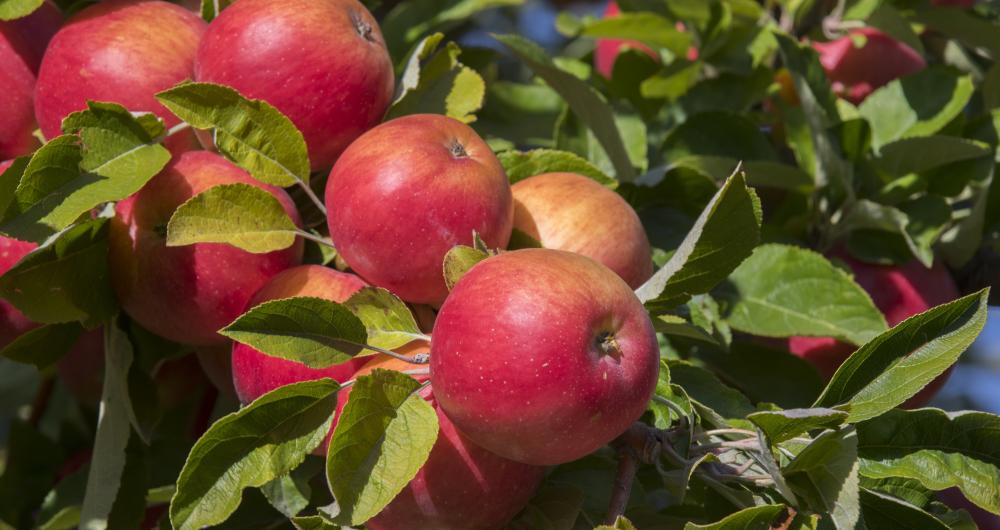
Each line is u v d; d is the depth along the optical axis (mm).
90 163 1229
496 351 1141
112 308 1269
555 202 1241
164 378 1413
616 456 1246
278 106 1245
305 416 1185
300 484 1259
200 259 1241
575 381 1140
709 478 1205
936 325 1201
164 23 1285
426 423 1166
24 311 1240
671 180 1394
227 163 1261
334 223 1216
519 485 1197
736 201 1191
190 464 1164
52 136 1285
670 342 1383
